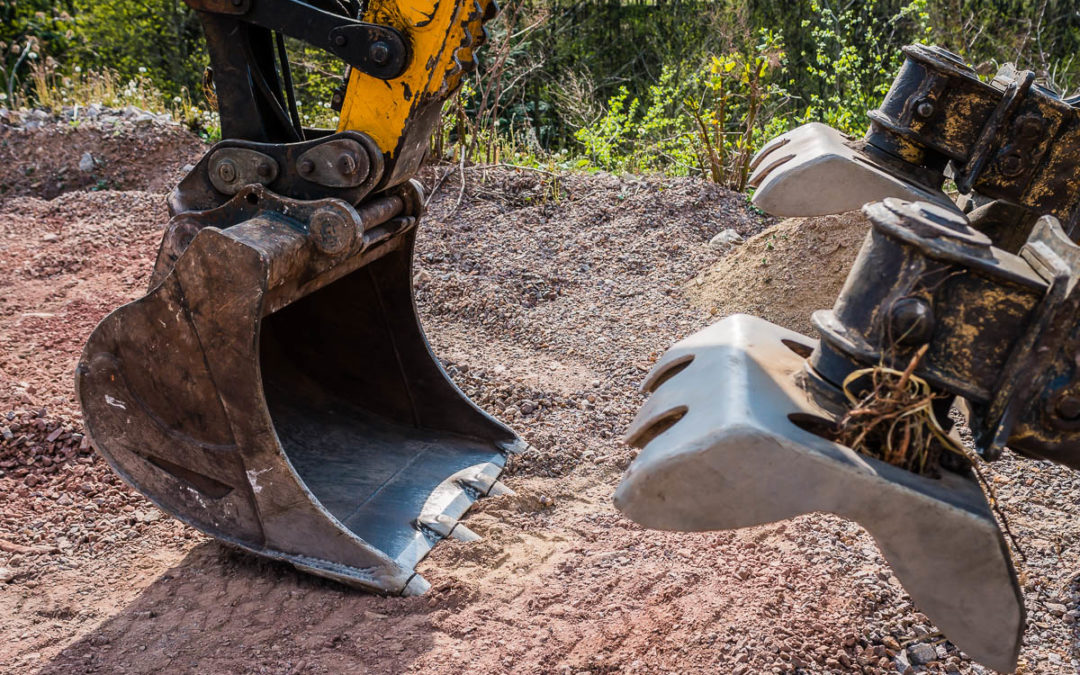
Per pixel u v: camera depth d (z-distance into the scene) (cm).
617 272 602
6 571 307
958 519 153
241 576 308
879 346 167
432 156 766
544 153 891
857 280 174
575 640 274
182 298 273
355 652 268
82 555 321
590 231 655
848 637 274
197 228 296
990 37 1322
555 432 405
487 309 539
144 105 1015
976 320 162
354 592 298
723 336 196
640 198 688
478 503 352
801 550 314
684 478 154
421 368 388
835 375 176
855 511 154
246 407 282
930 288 162
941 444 169
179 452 296
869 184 317
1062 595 304
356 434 383
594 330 523
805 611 283
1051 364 162
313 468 352
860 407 166
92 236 661
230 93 303
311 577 306
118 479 365
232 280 266
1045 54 1261
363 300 381
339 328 391
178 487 304
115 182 854
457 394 389
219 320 272
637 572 305
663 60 1972
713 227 662
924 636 279
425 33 280
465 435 394
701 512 156
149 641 272
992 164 316
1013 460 392
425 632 277
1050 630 288
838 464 151
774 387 173
